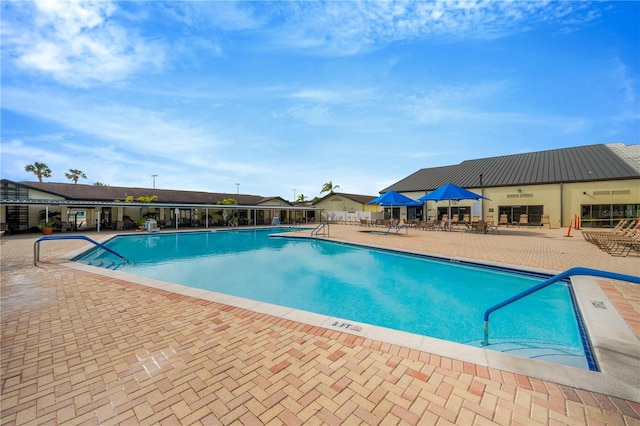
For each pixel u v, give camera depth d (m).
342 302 6.50
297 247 14.98
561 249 11.11
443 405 2.24
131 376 2.67
